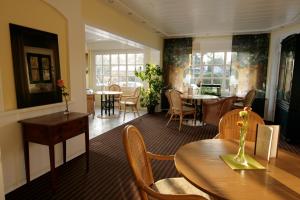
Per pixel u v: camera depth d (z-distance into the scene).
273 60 5.79
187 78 6.83
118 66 7.85
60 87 2.70
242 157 1.39
